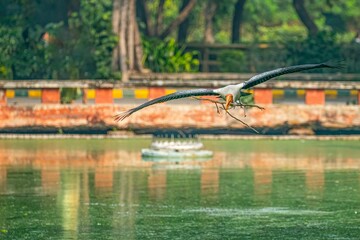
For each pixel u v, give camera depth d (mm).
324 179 33750
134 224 26750
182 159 38094
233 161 37625
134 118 43562
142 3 61719
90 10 53594
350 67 58688
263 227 26453
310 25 63031
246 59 60812
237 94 12727
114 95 50094
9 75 52625
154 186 32281
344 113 43719
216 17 70500
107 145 41469
